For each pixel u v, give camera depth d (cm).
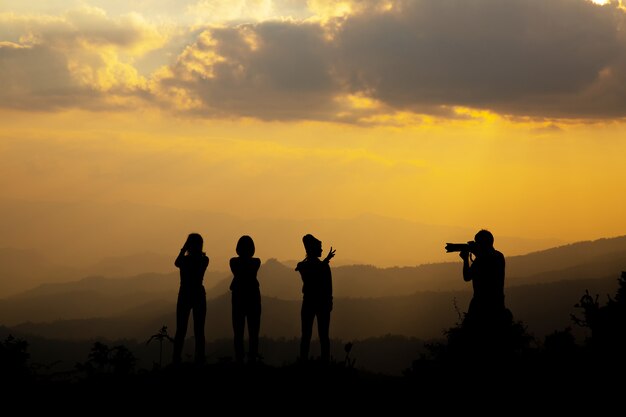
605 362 1330
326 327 1441
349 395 1271
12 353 1355
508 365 1295
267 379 1341
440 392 1257
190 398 1237
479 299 1312
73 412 1183
